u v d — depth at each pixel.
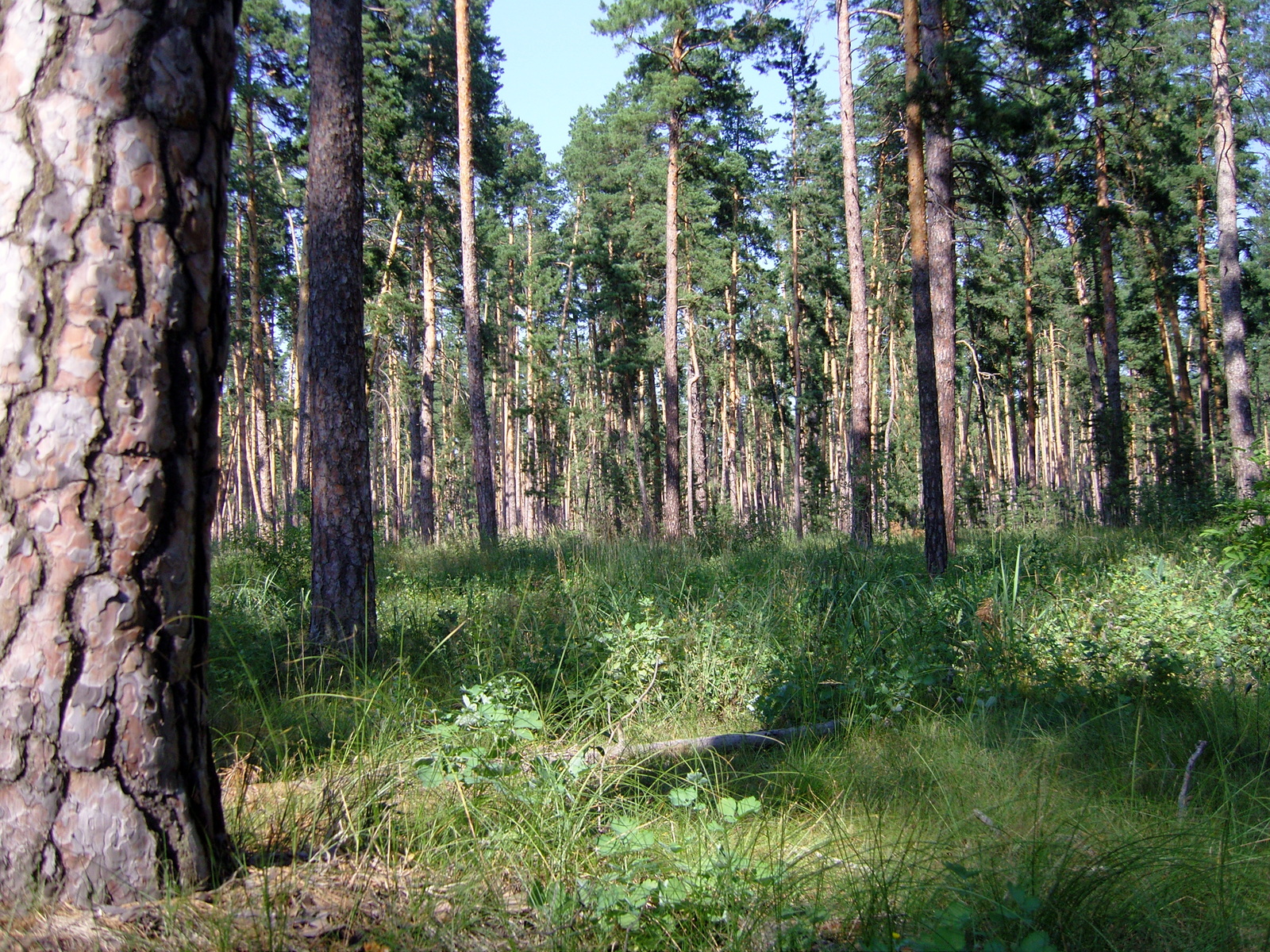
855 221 17.61
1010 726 5.00
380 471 47.75
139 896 2.15
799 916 2.38
